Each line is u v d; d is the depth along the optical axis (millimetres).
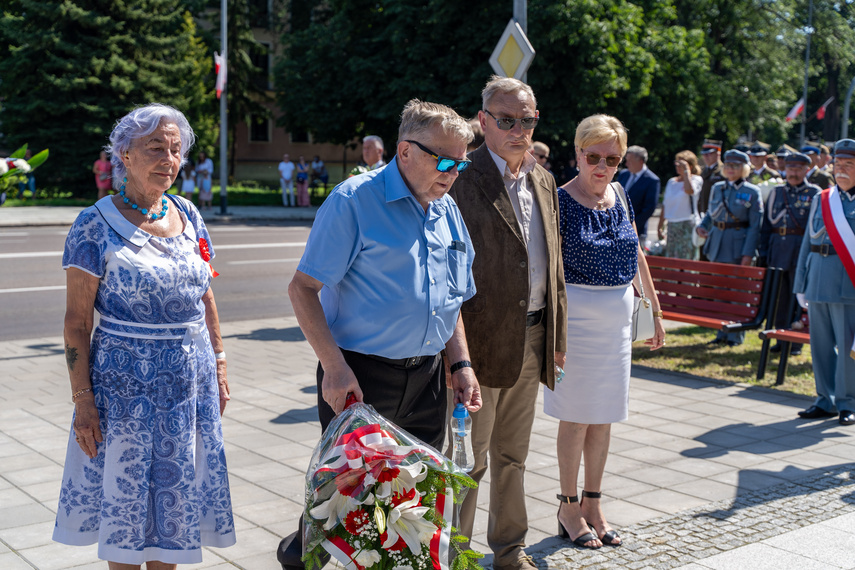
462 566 2711
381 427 2629
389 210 2865
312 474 2572
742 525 4152
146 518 2898
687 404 6465
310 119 29516
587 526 4004
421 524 2545
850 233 5781
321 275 2787
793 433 5734
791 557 3779
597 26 24922
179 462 2922
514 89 3396
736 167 8656
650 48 28594
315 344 2773
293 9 39750
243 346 8391
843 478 4852
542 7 25125
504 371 3414
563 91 26812
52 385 6691
